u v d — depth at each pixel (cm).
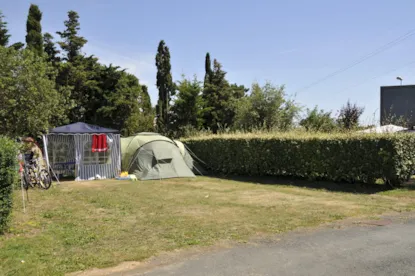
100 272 440
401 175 1073
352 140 1162
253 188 1199
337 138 1209
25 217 746
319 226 644
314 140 1276
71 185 1362
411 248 496
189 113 3325
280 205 861
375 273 411
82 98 2762
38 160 1292
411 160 1102
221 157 1706
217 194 1070
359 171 1141
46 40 2792
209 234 602
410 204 835
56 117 1950
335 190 1116
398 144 1054
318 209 797
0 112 1416
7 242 559
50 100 1547
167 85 4109
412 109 2103
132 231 636
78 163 1564
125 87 2906
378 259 456
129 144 1708
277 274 418
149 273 433
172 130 3341
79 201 965
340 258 465
